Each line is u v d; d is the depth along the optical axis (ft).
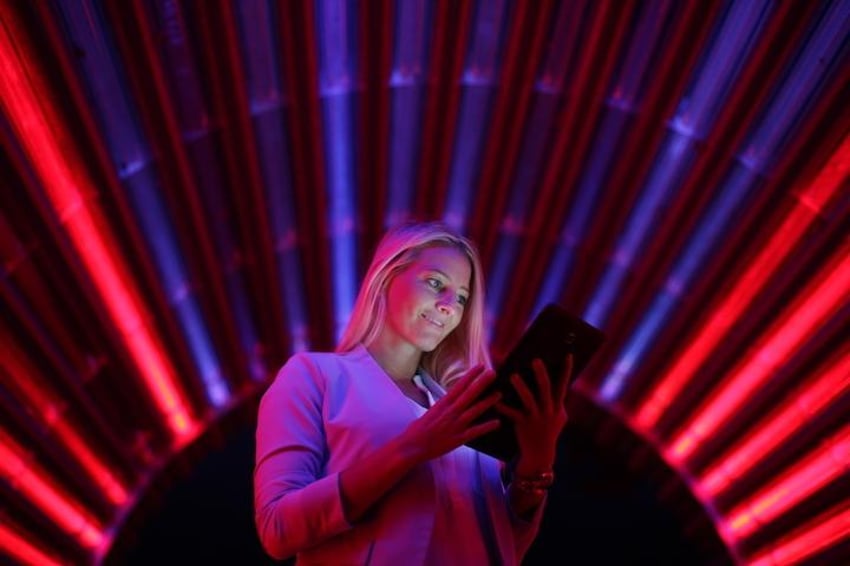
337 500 3.97
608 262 22.99
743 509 24.16
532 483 4.70
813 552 22.20
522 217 22.91
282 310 24.79
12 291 17.61
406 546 4.15
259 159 20.30
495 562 4.54
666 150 19.89
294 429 4.52
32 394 19.88
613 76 19.04
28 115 15.25
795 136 17.47
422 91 20.04
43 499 21.63
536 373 4.39
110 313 20.66
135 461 24.72
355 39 18.80
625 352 24.66
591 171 21.30
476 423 4.61
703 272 21.38
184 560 26.17
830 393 20.35
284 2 17.15
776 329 20.74
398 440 4.04
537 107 20.20
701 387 23.44
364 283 5.18
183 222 20.44
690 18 16.88
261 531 4.22
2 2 13.39
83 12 14.74
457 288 5.08
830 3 15.08
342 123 20.66
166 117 17.63
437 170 21.91
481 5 18.30
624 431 25.93
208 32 16.83
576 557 26.58
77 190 17.46
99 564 24.22
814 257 18.78
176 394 24.48
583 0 17.71
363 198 22.52
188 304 22.80
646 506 26.81
